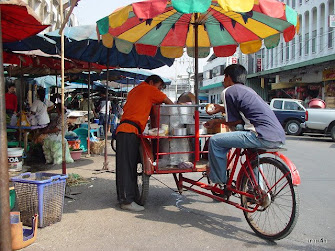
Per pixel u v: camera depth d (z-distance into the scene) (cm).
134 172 470
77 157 873
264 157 372
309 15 2281
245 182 391
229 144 373
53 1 1825
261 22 506
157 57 729
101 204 489
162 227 398
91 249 337
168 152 458
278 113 1756
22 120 786
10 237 302
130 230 388
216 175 395
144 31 548
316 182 644
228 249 338
